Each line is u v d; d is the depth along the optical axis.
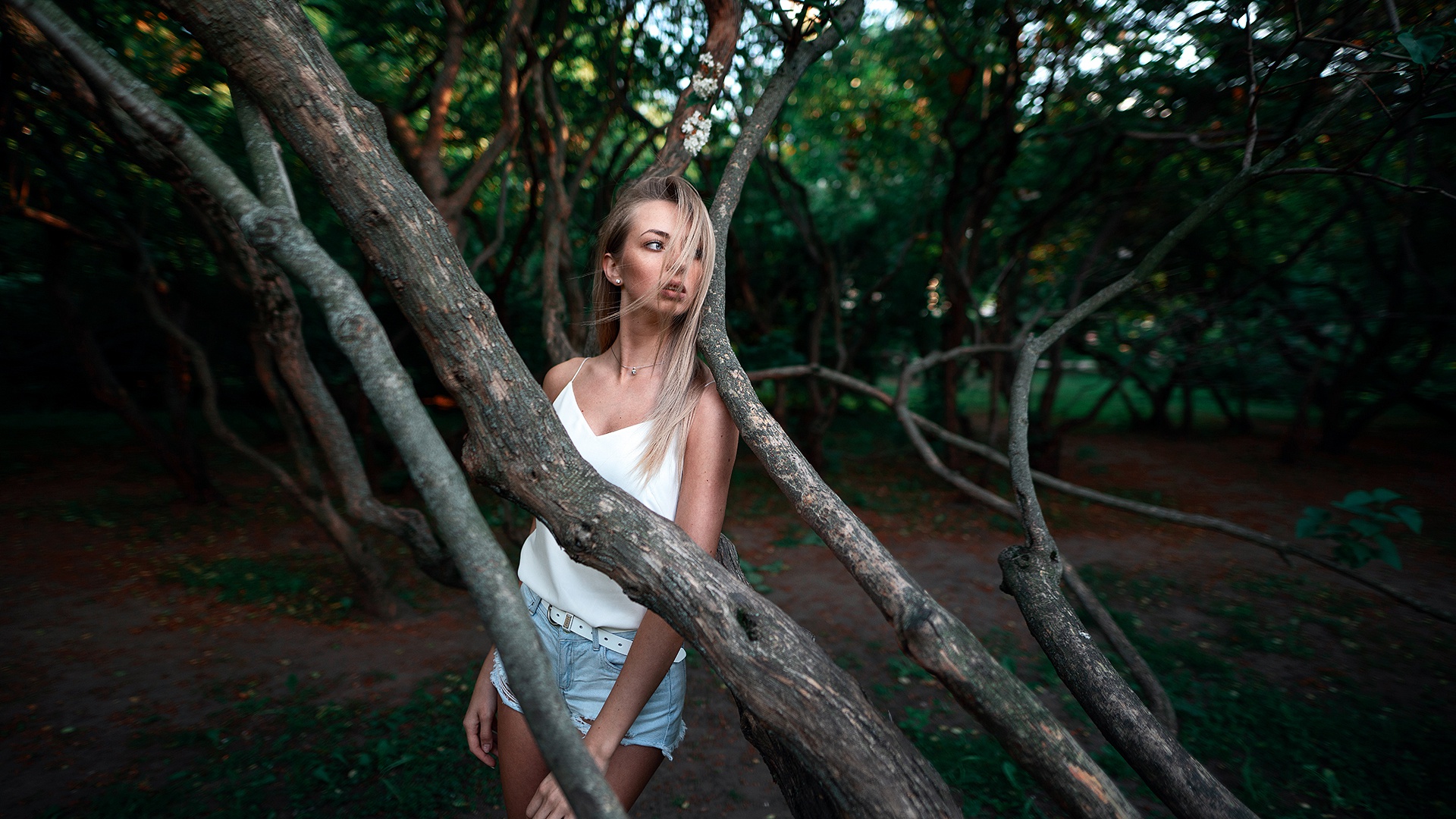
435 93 3.83
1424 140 6.53
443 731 3.91
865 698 0.78
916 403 15.91
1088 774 0.73
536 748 1.31
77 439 12.12
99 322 12.38
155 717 4.11
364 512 3.51
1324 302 13.52
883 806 0.72
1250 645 5.30
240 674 4.71
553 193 3.57
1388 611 6.09
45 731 3.97
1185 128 6.71
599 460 1.22
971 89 8.67
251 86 0.77
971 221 9.15
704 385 1.20
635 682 1.09
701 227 1.21
